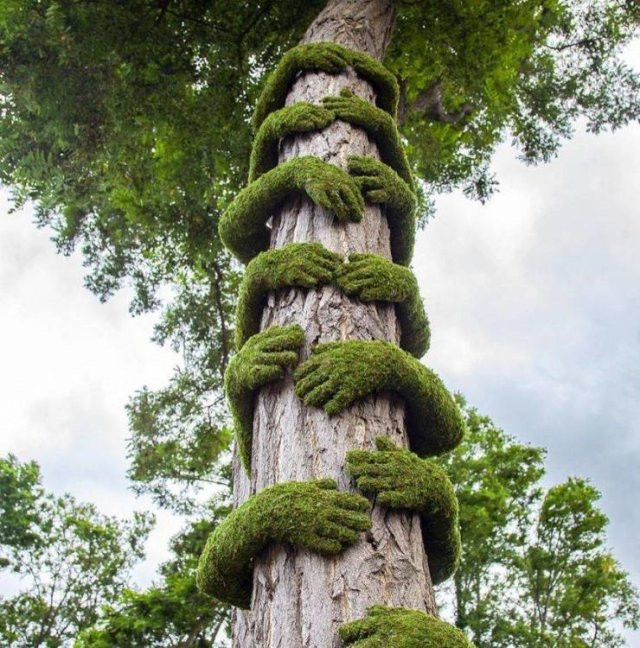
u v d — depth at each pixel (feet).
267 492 7.32
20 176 21.61
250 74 22.15
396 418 8.44
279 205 11.69
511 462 46.75
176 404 31.89
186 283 30.73
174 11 20.59
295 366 8.80
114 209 26.18
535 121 29.73
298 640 6.32
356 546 6.85
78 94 20.24
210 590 7.99
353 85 14.42
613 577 47.83
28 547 53.72
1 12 18.49
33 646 51.08
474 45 23.82
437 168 29.78
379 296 9.61
